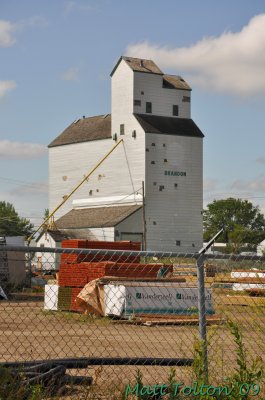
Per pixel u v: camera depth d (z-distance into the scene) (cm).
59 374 1379
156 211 12106
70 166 13412
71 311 3431
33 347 2172
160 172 12181
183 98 12644
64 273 3569
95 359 1467
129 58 12600
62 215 13412
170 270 3759
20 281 5050
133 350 2158
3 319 2961
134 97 12338
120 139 12481
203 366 1283
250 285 3105
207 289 2964
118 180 12488
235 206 19988
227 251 10462
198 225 12388
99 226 11981
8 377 1223
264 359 1819
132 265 3659
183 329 2762
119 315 3034
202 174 12500
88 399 1320
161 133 12194
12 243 5900
